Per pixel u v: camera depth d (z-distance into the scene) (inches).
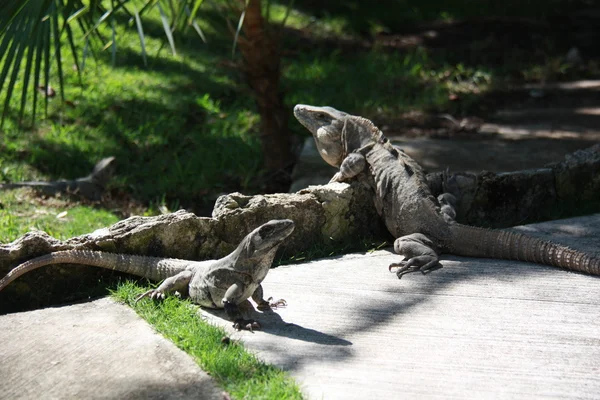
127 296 254.5
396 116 561.3
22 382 203.3
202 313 246.2
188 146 510.3
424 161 448.1
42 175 446.6
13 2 315.0
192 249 279.9
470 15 815.1
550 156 454.9
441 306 250.2
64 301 262.1
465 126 535.2
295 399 189.5
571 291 261.0
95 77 569.3
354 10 826.2
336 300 255.1
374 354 217.6
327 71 649.6
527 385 201.5
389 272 280.4
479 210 336.5
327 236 306.8
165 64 621.9
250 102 577.9
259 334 229.9
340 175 319.6
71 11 336.2
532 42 735.7
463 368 210.2
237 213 285.7
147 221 276.8
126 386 199.8
